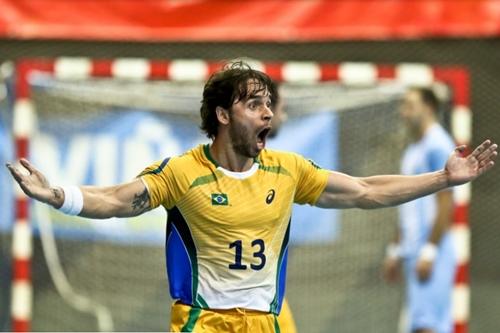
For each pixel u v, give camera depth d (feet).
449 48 93.86
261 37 76.02
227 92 39.75
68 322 76.48
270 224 40.27
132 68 74.95
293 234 75.36
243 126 39.68
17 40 91.86
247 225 39.91
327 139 75.20
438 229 71.00
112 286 76.33
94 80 75.92
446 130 75.10
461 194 73.05
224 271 39.99
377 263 75.31
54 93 75.61
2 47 92.12
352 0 76.07
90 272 76.38
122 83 76.07
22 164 37.83
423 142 72.79
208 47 91.86
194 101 76.02
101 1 76.13
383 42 93.40
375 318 75.41
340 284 75.51
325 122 75.31
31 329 76.48
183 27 76.07
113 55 92.32
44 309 76.69
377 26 75.97
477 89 94.43
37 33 76.28
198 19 76.07
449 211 70.90
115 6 76.13
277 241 40.68
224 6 76.13
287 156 41.11
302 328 75.51
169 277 40.50
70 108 75.72
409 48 94.12
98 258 76.23
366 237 75.36
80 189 38.73
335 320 75.56
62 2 76.33
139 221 76.02
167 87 76.13
